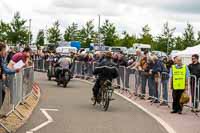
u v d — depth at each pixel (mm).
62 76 24609
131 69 20812
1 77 10891
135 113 14469
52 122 11977
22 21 70812
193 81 14969
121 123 12164
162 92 16797
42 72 40344
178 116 14047
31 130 10602
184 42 72375
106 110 14930
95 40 75188
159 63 17375
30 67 17375
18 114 12742
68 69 24641
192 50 36469
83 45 77188
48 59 36156
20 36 70438
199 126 12086
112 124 11938
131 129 11156
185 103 14469
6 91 11523
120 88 23031
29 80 17062
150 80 17938
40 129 10789
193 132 11125
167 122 12695
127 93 21609
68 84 26797
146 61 19453
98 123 12047
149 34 76375
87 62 31938
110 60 15508
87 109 15156
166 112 14953
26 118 12516
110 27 73188
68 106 15844
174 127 11836
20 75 14141
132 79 20672
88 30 77250
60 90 22391
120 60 25797
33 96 18109
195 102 14789
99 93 15516
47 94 20016
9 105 11945
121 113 14367
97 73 15477
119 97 19812
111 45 72812
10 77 11844
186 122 12797
